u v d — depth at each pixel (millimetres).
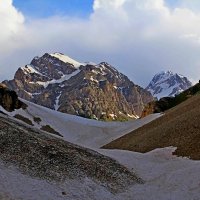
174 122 58719
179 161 43906
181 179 37062
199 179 35938
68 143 42219
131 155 47875
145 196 34344
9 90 119875
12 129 36594
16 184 27219
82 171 34281
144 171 41625
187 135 50219
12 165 29891
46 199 26875
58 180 30781
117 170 38625
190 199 32812
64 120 123062
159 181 38094
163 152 48062
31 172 30172
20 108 119875
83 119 128625
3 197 24750
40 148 35031
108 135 111312
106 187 33562
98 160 39469
